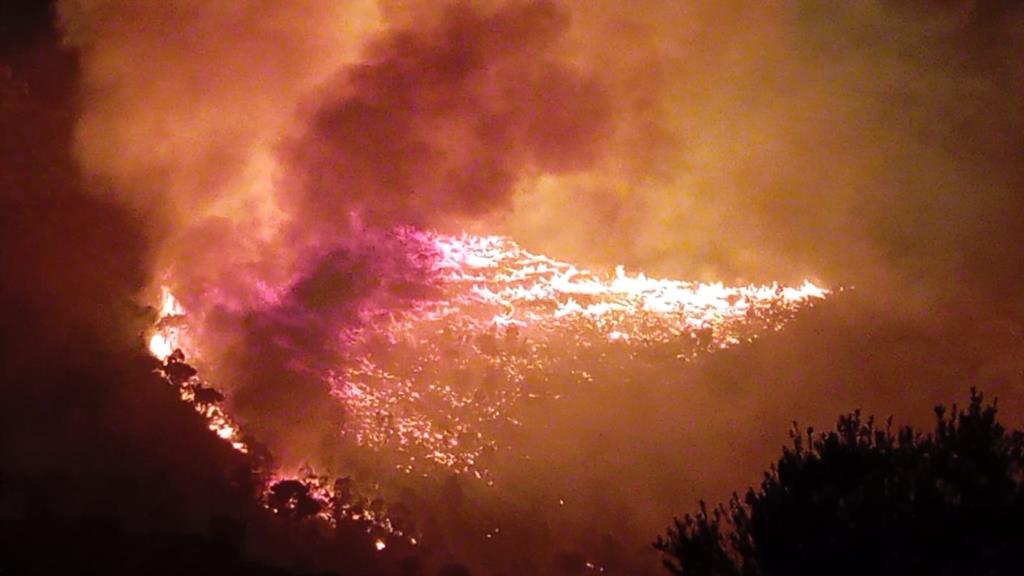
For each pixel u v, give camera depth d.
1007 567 8.50
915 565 8.65
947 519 8.67
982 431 9.04
